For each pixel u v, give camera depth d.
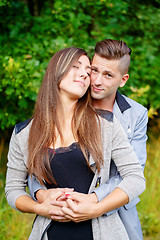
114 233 1.66
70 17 3.69
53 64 1.75
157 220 3.46
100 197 1.62
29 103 3.68
